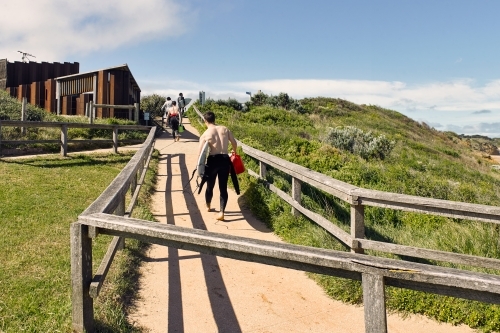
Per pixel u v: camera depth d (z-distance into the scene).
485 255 5.09
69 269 4.30
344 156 11.93
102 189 7.91
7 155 10.74
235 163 7.02
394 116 41.16
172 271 4.70
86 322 3.05
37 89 20.89
